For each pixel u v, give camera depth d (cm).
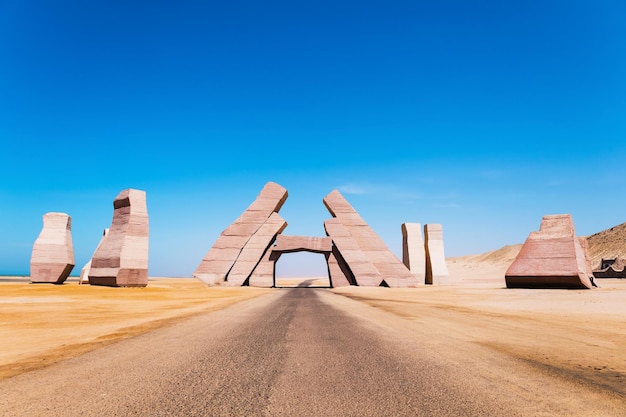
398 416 454
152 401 509
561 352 841
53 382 604
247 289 5184
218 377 633
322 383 597
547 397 524
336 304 2369
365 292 4253
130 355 810
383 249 6294
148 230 4234
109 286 4072
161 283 5384
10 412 470
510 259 15350
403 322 1410
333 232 6309
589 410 475
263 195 6588
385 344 941
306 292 4297
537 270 3975
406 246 7212
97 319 1530
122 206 4272
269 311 1872
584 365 718
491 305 2291
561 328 1260
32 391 557
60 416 456
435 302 2569
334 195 6612
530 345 928
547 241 4072
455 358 778
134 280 4072
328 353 831
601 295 2848
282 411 472
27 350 880
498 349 875
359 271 6081
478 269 14700
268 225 6359
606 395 534
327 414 461
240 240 6341
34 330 1216
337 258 6325
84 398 523
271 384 592
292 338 1034
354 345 928
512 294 3341
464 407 484
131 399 518
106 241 4306
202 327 1270
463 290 4312
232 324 1349
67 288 3684
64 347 911
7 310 1873
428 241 7225
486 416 453
